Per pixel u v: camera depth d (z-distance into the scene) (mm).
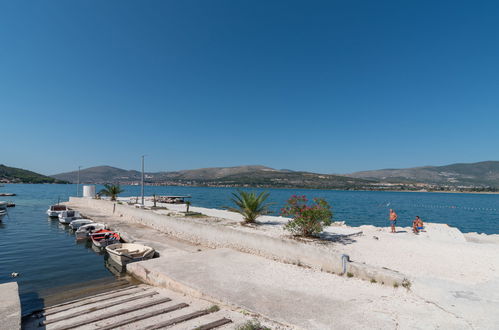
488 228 30250
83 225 23688
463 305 6707
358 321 6176
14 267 13766
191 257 12047
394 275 8312
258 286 8539
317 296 7688
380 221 32812
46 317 7617
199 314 7043
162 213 23031
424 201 82062
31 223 27953
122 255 13203
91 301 8719
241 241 13578
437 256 10586
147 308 7648
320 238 13195
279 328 6090
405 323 6000
